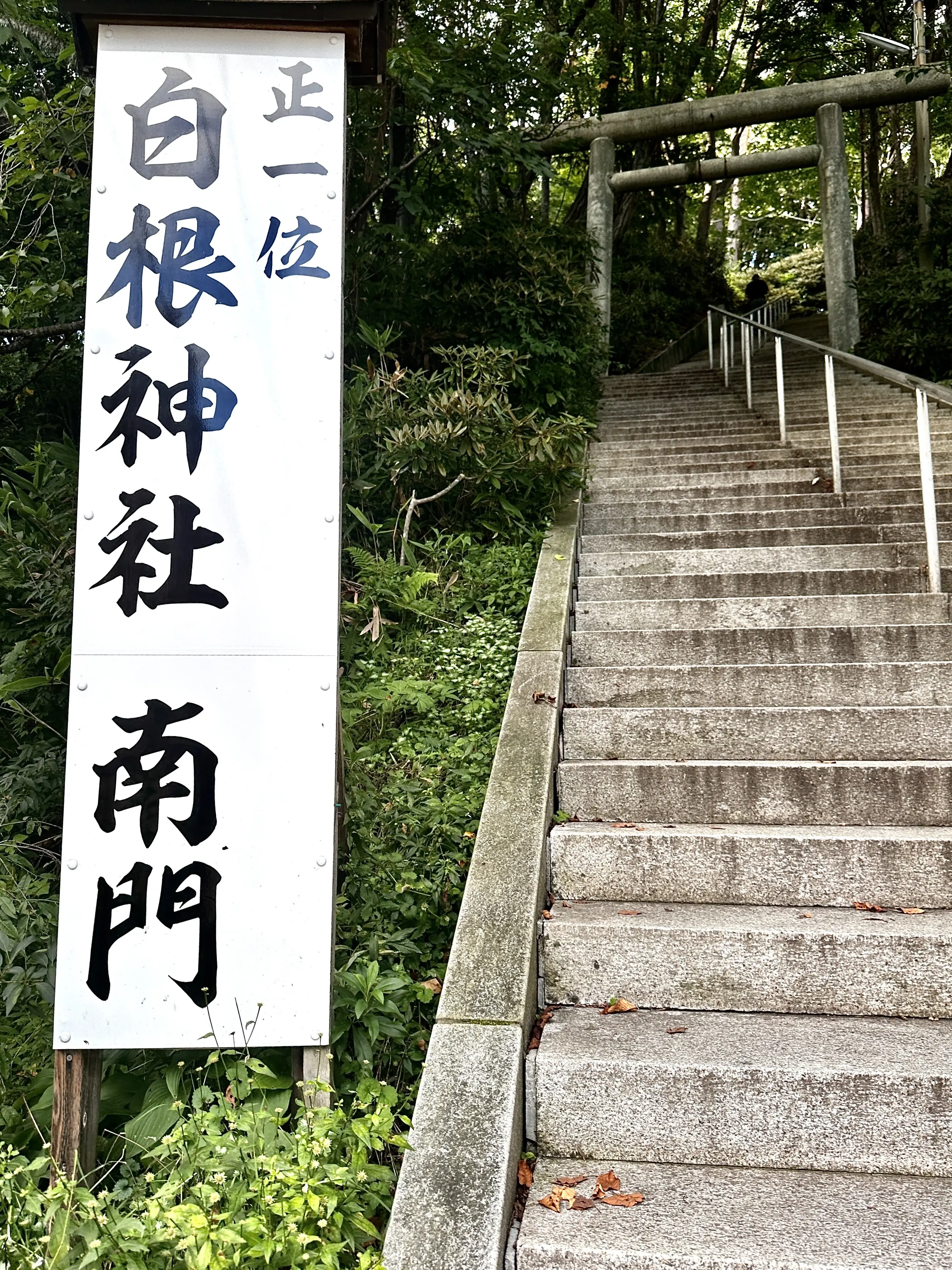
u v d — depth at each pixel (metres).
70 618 3.58
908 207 13.09
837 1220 1.91
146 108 2.43
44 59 5.11
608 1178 2.07
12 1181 1.89
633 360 17.31
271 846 2.26
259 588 2.33
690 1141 2.18
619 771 3.30
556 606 4.47
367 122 7.30
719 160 13.09
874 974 2.52
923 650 4.04
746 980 2.57
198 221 2.41
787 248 29.73
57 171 4.66
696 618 4.49
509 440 5.79
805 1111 2.15
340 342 2.42
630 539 5.48
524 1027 2.30
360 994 2.44
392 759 3.97
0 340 5.13
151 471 2.34
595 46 13.17
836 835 2.93
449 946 2.99
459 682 4.42
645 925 2.64
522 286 7.63
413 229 8.07
